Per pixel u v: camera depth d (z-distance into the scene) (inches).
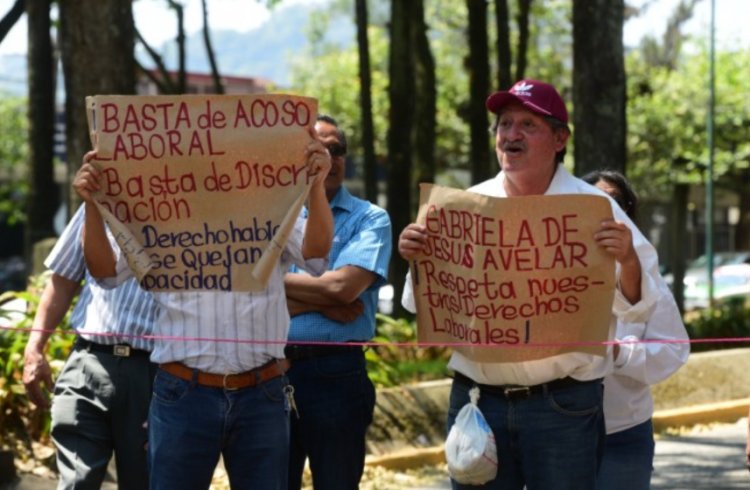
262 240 196.5
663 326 216.4
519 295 192.2
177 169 195.6
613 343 200.7
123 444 236.2
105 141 195.6
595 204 188.4
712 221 1332.4
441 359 512.7
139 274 197.9
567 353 193.0
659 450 426.0
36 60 864.9
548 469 195.0
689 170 1737.2
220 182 195.9
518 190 200.5
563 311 192.2
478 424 195.5
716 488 364.2
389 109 713.6
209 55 816.9
